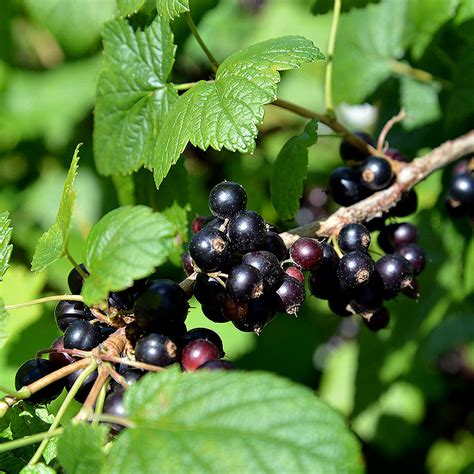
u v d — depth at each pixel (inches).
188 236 23.6
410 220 25.3
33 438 17.4
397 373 26.9
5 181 28.8
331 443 16.4
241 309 18.7
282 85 29.7
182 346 18.3
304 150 20.7
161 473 16.4
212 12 26.7
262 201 27.3
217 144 19.4
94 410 17.8
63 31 27.4
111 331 18.9
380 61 24.4
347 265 19.6
